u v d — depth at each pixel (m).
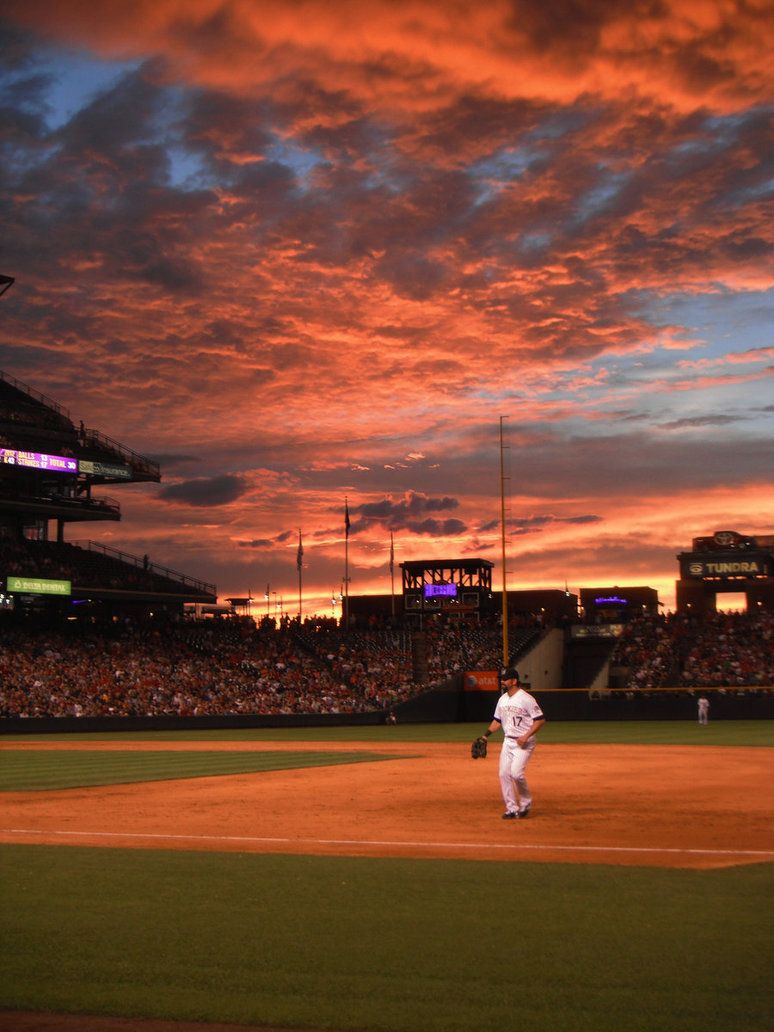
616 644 76.19
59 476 71.44
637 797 16.48
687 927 7.26
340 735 47.59
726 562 86.62
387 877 9.27
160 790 18.59
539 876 9.26
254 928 7.35
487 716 67.38
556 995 5.82
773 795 16.80
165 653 67.12
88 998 5.86
